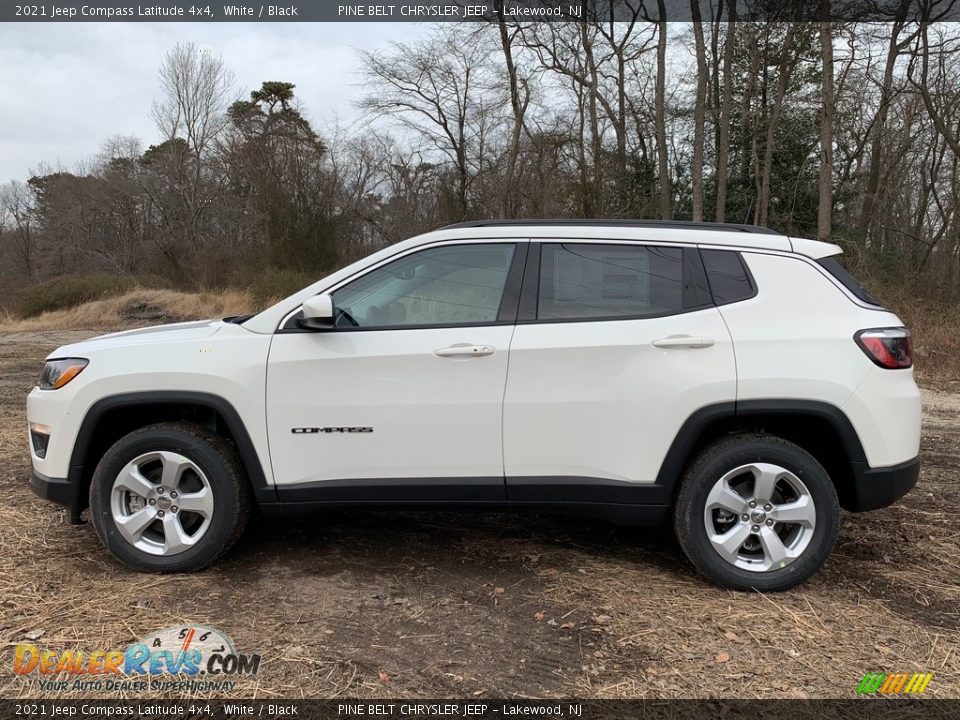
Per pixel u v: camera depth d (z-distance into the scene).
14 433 6.47
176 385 3.43
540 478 3.39
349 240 27.56
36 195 48.50
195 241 35.75
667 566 3.70
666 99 22.94
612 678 2.68
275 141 27.05
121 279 27.53
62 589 3.34
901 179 20.53
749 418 3.38
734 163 21.75
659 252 3.47
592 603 3.28
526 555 3.84
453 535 4.12
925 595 3.36
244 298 23.16
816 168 20.33
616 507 3.39
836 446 3.35
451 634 2.99
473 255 3.53
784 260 3.44
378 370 3.38
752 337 3.30
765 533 3.34
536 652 2.86
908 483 3.34
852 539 4.04
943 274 14.52
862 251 14.91
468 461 3.39
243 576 3.53
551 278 3.46
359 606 3.23
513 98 22.92
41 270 47.19
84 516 4.28
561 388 3.34
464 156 26.30
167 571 3.51
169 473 3.47
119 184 42.41
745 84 21.34
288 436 3.42
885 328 3.35
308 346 3.42
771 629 3.03
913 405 3.36
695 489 3.33
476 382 3.36
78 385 3.47
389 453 3.40
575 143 24.06
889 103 18.22
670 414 3.30
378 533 4.14
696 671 2.73
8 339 18.12
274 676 2.68
